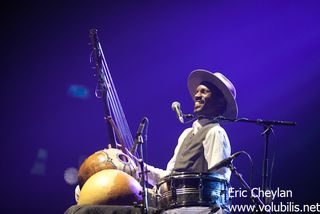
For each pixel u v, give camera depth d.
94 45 9.70
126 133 9.86
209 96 9.54
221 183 8.04
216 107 9.54
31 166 13.83
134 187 8.16
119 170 8.35
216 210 7.75
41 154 13.97
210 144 8.71
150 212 8.01
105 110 9.76
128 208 7.81
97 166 8.55
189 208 7.80
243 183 7.89
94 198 7.94
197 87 9.80
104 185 8.02
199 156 8.73
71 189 13.63
